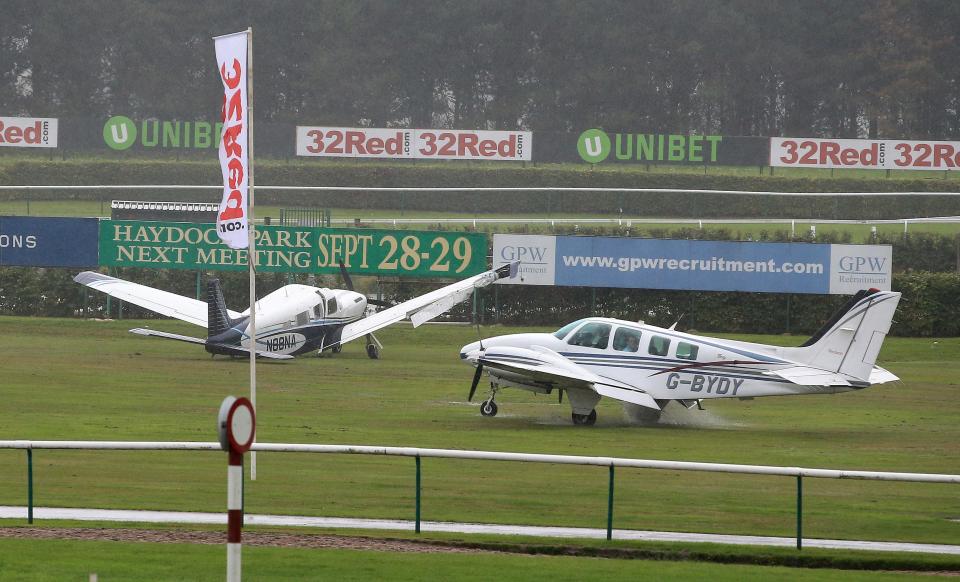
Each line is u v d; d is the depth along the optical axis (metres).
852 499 79.12
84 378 135.75
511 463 89.88
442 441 97.94
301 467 85.19
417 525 63.81
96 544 59.38
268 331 159.38
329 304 168.12
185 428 100.81
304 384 138.62
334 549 59.53
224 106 80.44
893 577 57.41
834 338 108.81
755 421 121.12
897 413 129.12
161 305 172.00
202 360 160.00
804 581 55.75
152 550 58.31
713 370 110.00
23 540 60.03
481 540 61.91
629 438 104.31
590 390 113.44
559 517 69.50
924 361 184.00
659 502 75.31
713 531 66.81
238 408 44.22
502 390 140.38
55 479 78.12
